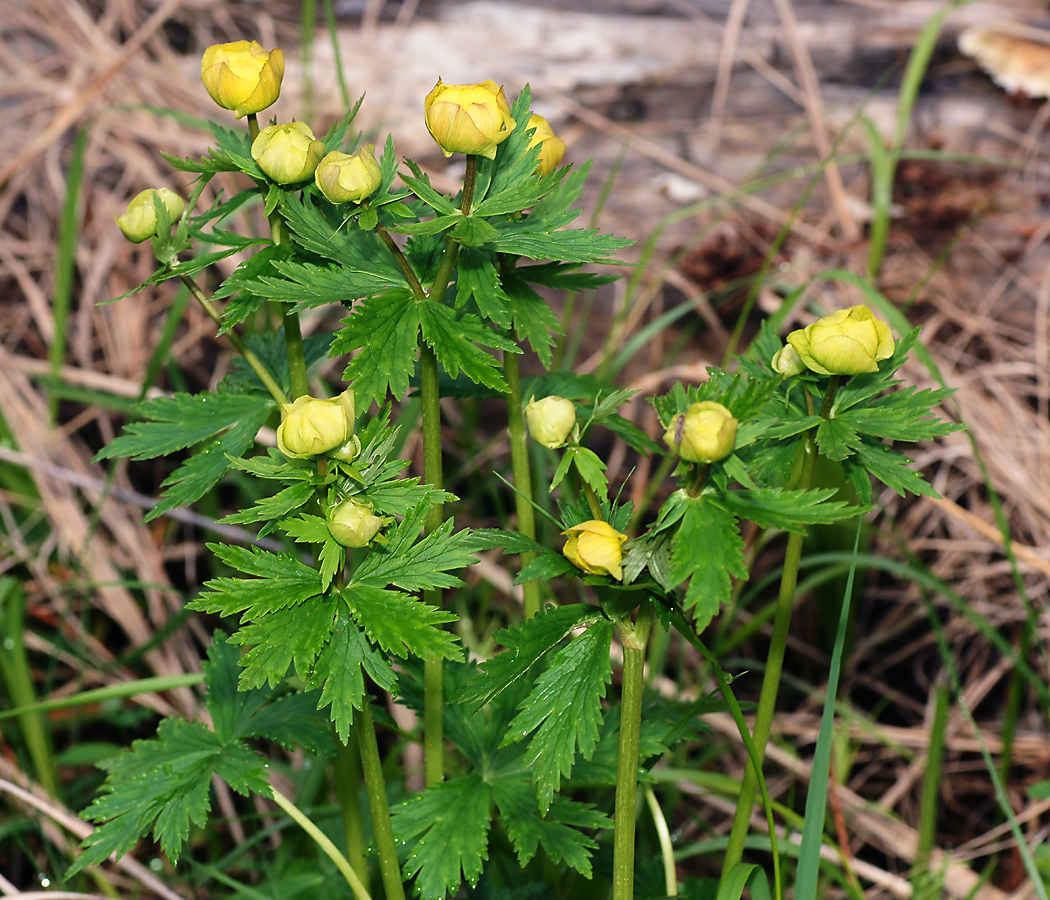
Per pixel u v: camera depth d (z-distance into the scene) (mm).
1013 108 1421
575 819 832
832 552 1197
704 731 879
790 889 1073
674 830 1151
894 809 1281
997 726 1303
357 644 765
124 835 831
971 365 1356
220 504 1407
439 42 1449
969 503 1311
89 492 1354
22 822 1114
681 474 750
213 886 1117
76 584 1132
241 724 878
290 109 1446
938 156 1243
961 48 1441
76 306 1434
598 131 1420
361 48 1457
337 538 750
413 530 774
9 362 1383
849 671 1343
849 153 1403
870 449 802
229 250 805
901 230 1379
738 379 744
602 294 1363
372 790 814
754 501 738
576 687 760
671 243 1368
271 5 1506
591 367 1358
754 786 850
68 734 1325
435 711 858
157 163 1461
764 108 1432
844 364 770
